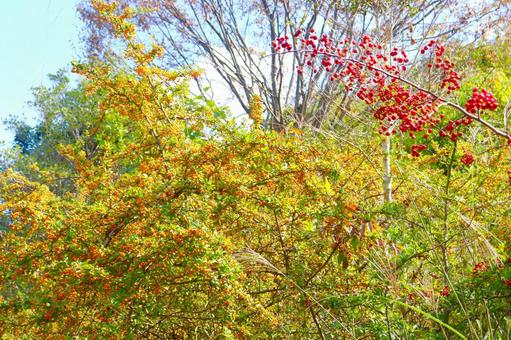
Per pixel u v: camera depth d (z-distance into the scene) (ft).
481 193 16.61
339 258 13.99
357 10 31.71
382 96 16.06
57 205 14.39
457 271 14.76
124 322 13.03
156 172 15.34
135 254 12.73
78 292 12.91
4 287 14.67
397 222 15.66
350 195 14.56
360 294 13.80
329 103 29.22
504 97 21.59
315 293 14.46
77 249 13.24
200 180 13.93
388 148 18.42
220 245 12.78
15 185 14.53
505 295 12.58
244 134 14.34
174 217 13.35
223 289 12.59
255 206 14.37
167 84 16.65
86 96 18.17
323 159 15.19
